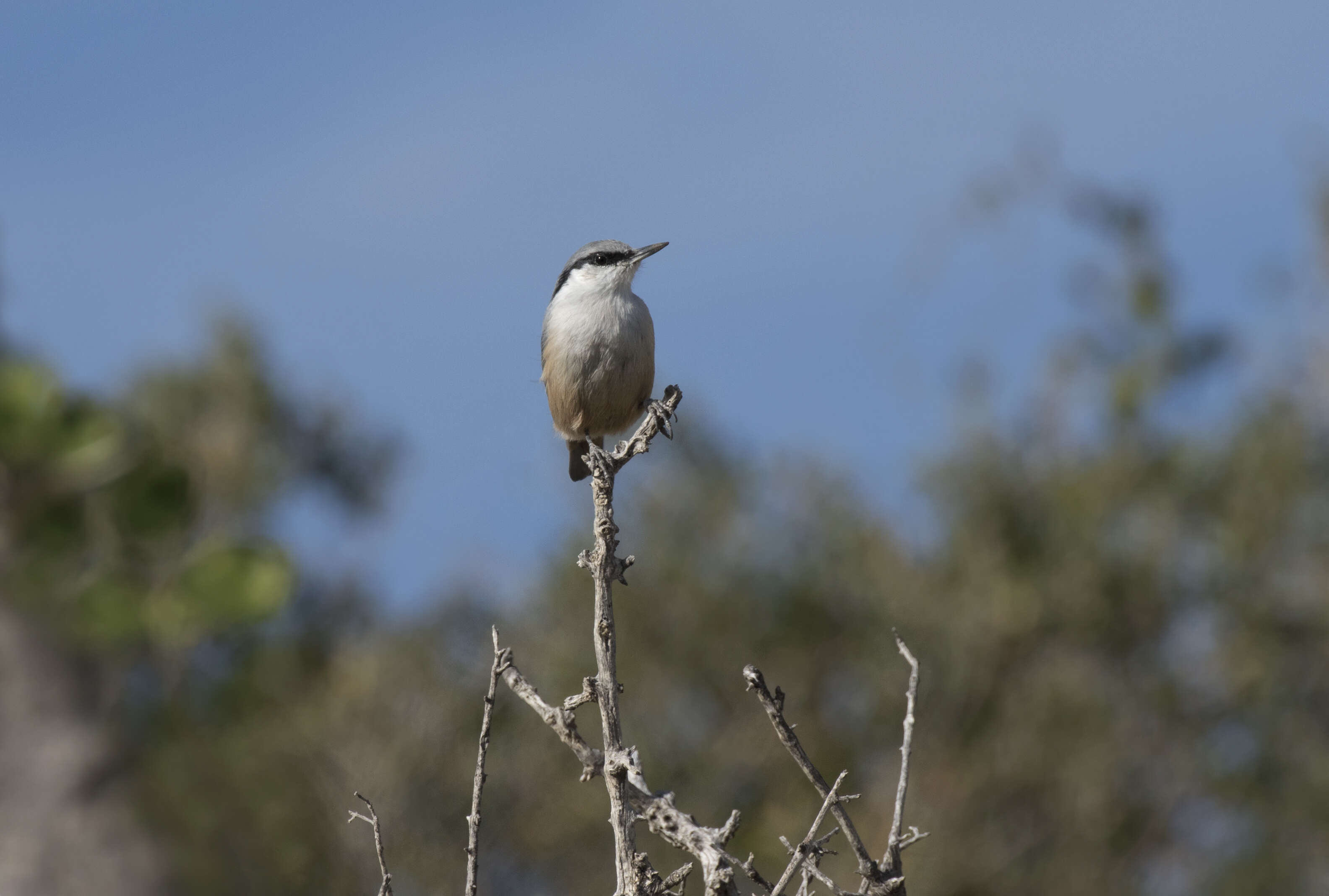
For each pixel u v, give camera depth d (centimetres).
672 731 1461
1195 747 1566
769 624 1503
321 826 486
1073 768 1453
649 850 1323
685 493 1534
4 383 319
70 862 239
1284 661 1591
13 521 302
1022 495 1561
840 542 1534
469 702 1339
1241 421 1648
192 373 933
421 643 1329
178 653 301
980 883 1371
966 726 1480
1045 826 1462
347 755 1120
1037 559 1543
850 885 1221
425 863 1256
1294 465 1584
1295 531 1616
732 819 398
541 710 424
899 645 429
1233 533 1586
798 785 1420
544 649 1456
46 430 315
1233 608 1614
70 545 304
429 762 1263
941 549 1562
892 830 402
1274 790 1580
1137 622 1566
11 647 267
